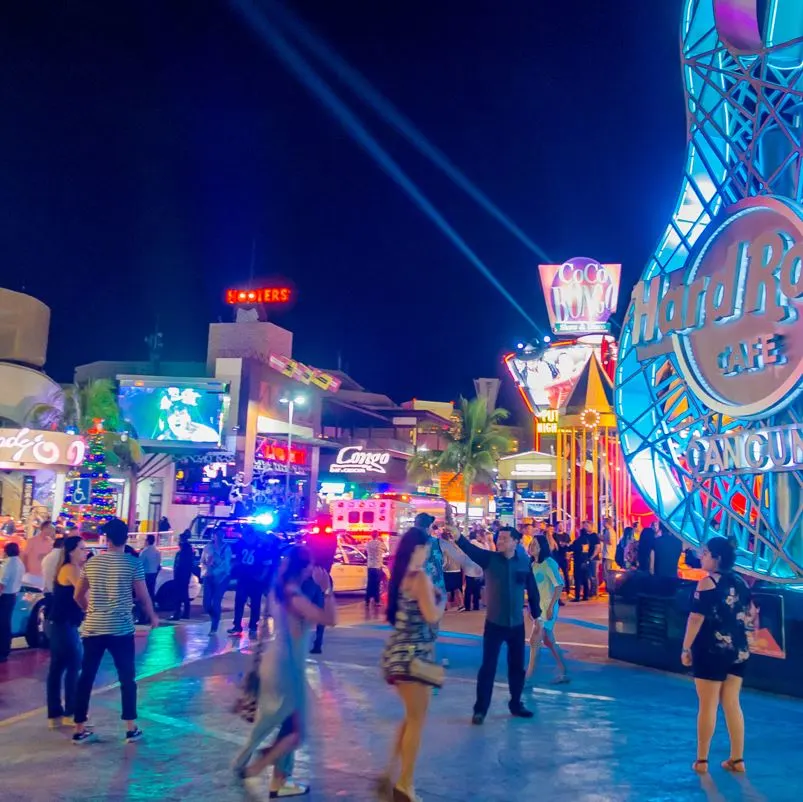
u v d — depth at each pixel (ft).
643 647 36.17
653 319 37.83
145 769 20.42
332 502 77.25
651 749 22.59
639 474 39.14
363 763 21.06
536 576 32.50
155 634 47.01
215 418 117.60
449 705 27.81
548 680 32.68
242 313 135.44
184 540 56.34
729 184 36.60
